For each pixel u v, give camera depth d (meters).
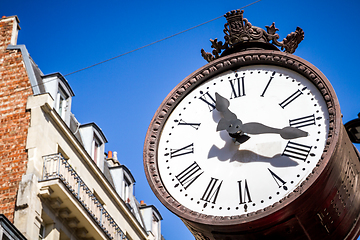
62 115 19.94
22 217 15.92
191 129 3.87
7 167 17.03
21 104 18.31
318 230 3.43
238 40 4.27
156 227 26.78
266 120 3.67
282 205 3.22
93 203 19.66
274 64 3.92
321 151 3.39
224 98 3.89
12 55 19.34
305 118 3.58
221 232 3.37
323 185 3.30
